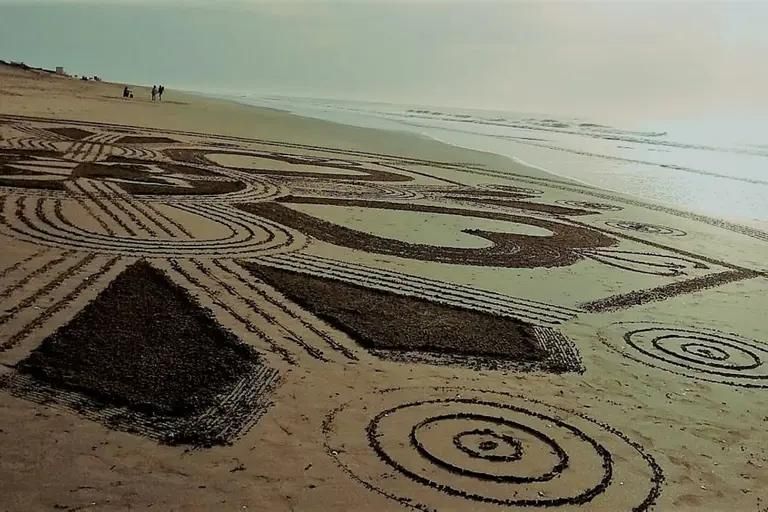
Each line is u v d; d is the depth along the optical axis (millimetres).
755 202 26375
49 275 11148
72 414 7156
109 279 11250
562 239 17828
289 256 13820
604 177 31562
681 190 28594
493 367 9430
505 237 17484
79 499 5875
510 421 8008
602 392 9000
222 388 8031
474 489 6680
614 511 6527
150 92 73625
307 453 6953
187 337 9320
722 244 18797
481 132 54906
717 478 7211
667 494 6863
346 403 8047
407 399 8297
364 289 12188
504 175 29750
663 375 9727
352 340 9836
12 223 14000
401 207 20281
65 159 22641
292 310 10742
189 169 23422
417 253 15094
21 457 6348
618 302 12812
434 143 41844
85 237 13562
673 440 7922
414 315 11086
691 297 13539
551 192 25984
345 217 18141
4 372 7855
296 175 24578
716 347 10891
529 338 10586
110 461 6441
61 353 8438
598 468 7223
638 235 19172
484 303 12094
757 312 12828
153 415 7297
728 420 8523
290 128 43188
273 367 8727
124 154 25203
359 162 29984
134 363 8398
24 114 34094
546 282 13734
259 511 5988
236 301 10867
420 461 7051
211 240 14367
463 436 7594
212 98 81875
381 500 6355
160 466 6449
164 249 13320
